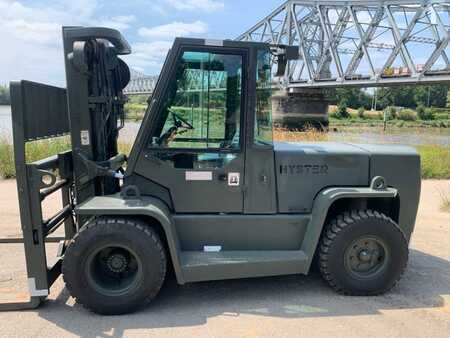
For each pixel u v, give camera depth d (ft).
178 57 11.97
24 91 11.04
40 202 11.43
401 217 14.17
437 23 127.65
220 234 12.78
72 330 10.91
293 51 12.68
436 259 16.56
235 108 12.40
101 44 12.94
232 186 12.71
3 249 16.62
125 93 14.70
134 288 11.63
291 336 10.76
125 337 10.61
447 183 34.40
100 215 11.91
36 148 32.94
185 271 11.87
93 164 12.25
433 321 11.65
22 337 10.55
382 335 10.89
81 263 11.37
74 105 12.30
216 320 11.51
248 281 14.05
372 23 146.72
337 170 13.46
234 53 12.13
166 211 12.12
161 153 12.39
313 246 12.67
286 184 13.11
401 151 14.11
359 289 12.97
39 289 11.78
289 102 150.10
